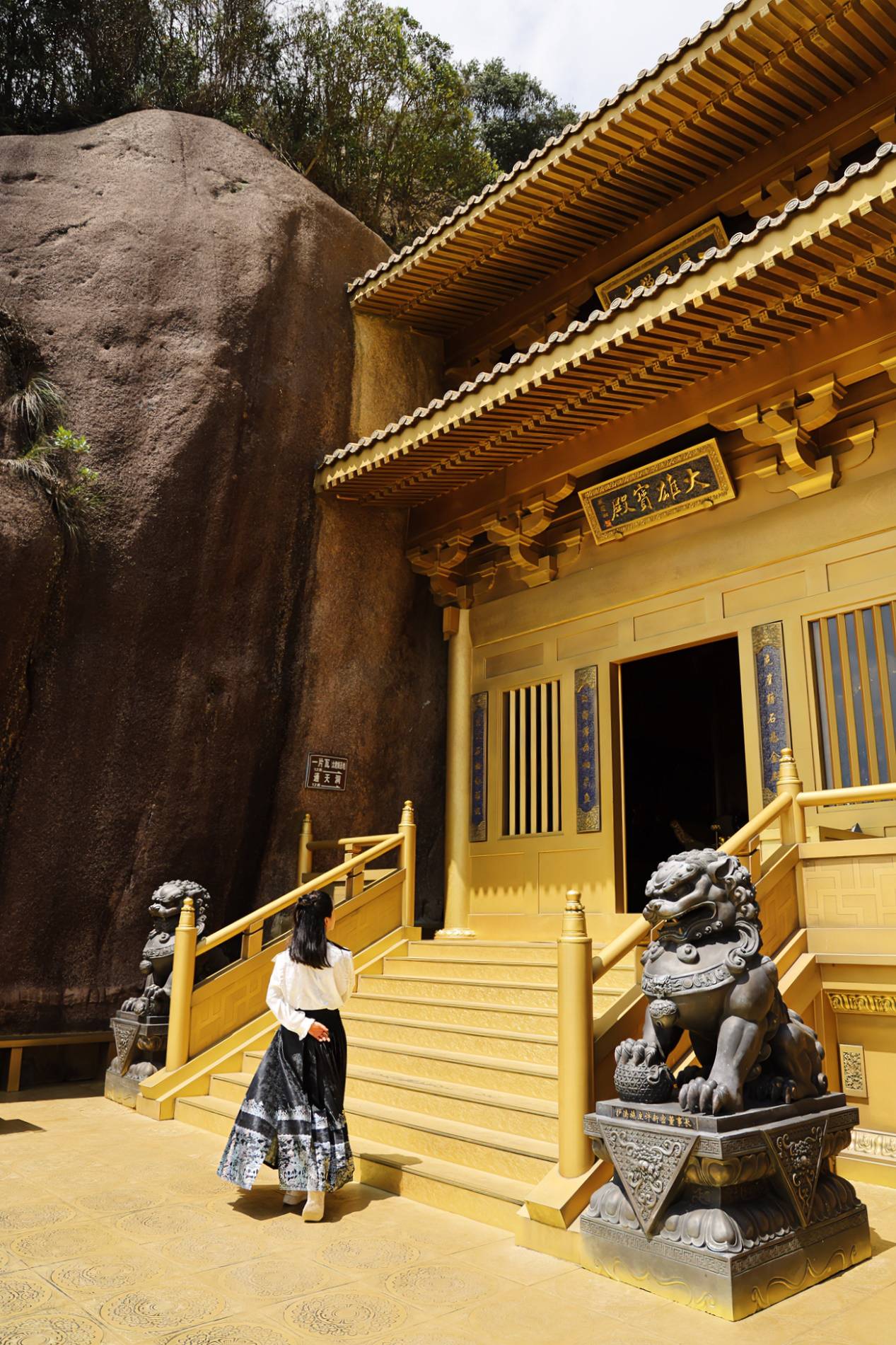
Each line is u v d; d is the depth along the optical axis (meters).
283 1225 3.80
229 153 9.24
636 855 11.21
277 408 8.77
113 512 7.70
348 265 9.79
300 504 8.82
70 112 10.77
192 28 12.01
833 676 6.37
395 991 6.36
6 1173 4.55
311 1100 4.03
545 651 8.40
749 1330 2.79
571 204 8.34
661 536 7.58
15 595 6.99
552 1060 4.73
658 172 7.95
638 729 11.61
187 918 6.36
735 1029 3.32
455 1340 2.73
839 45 6.70
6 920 7.07
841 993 4.62
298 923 4.26
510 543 8.30
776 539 6.77
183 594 7.94
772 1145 3.14
